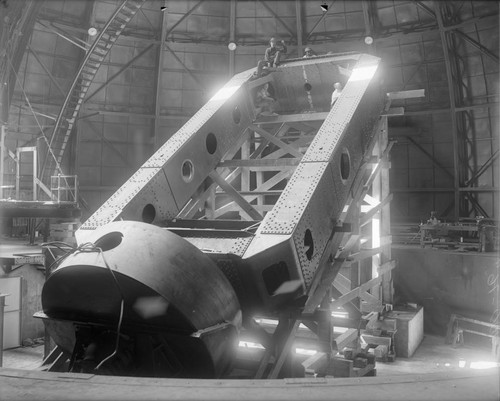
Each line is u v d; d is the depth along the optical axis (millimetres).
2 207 14422
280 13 21453
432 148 21812
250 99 9156
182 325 4492
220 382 3432
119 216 5820
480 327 13789
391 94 9664
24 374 3621
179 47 22016
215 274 4828
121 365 4582
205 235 5824
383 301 13172
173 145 7141
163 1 21000
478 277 14125
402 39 20625
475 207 21109
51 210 15492
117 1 20688
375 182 12109
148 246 4488
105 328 4664
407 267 15836
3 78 14883
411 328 12492
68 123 20344
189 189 7152
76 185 18719
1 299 8555
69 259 4547
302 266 5609
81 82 19359
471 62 20203
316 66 9773
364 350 9602
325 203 6387
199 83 22609
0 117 14922
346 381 3449
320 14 21078
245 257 5203
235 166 8086
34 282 13906
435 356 12578
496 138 20312
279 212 5785
